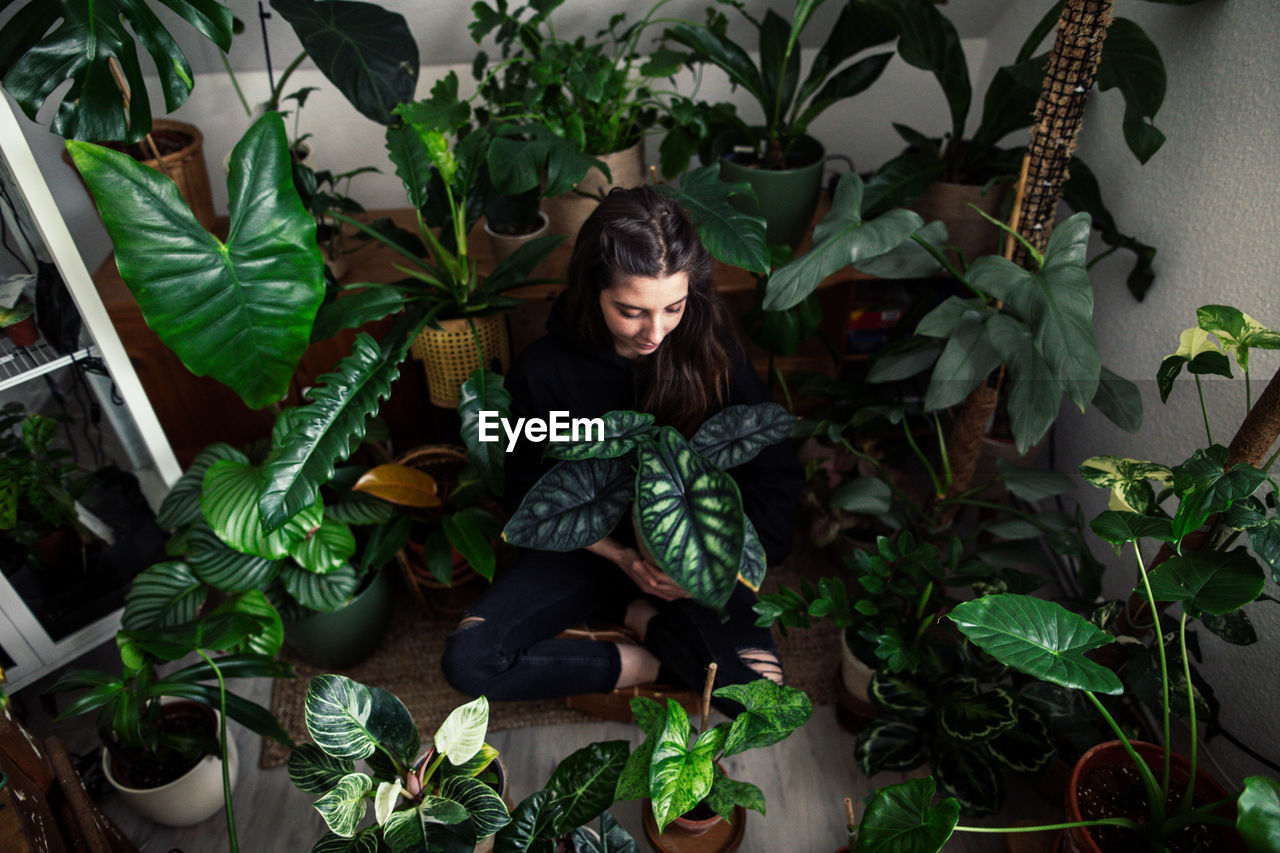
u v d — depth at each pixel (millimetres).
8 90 1150
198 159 1692
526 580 1525
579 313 1317
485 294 1651
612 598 1611
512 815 1089
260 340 1316
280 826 1535
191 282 1245
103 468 1829
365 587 1679
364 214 2121
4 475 1508
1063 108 1327
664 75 1661
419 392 2002
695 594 914
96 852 1141
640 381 1377
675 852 1381
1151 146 1442
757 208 1740
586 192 1749
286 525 1398
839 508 1646
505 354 1838
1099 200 1615
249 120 1978
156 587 1468
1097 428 1781
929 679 1410
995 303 1460
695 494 972
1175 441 1519
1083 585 1503
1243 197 1328
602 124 1703
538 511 1079
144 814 1467
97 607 1651
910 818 980
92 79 1177
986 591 1377
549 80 1621
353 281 1839
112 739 1445
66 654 1629
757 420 1179
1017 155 1724
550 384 1429
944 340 1571
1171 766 1200
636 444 1065
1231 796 1049
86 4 1162
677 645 1489
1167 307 1538
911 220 1285
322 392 1323
